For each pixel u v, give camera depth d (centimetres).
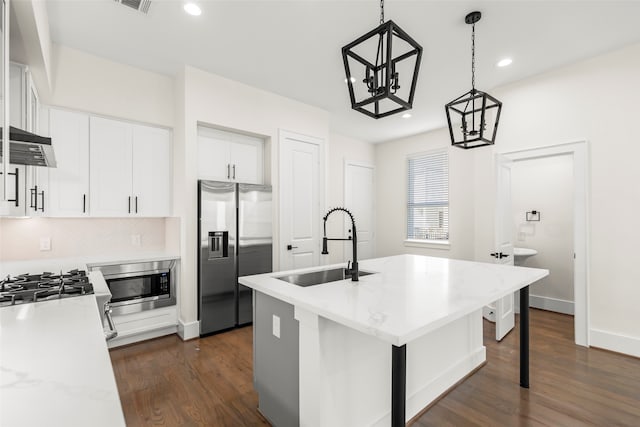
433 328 117
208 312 314
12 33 171
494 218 346
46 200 263
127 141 306
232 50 278
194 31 249
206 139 337
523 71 311
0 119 113
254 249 349
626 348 267
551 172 404
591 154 285
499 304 303
